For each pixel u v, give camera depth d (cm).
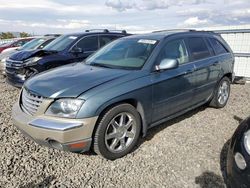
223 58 534
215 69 506
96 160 343
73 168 324
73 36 755
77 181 299
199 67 460
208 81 493
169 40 429
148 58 388
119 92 328
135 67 380
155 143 388
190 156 352
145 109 366
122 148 346
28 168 320
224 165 331
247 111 542
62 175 310
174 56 425
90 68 394
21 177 302
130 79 349
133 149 370
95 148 326
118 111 333
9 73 700
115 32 827
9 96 641
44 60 662
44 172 314
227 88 564
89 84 324
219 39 558
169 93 400
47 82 339
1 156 342
